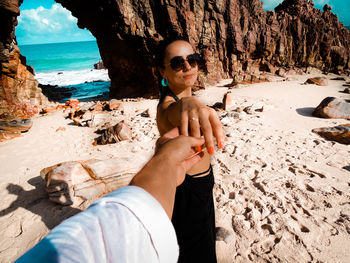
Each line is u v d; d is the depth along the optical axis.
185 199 1.50
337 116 8.77
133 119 10.94
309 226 3.34
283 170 5.05
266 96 13.21
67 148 8.19
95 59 78.44
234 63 19.94
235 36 18.91
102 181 4.52
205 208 1.54
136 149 7.34
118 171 4.64
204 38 17.67
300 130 7.75
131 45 16.02
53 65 66.44
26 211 4.27
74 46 170.88
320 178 4.65
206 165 1.56
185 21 15.75
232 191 4.36
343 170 4.96
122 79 18.23
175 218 1.53
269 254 2.93
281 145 6.52
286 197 4.03
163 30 15.80
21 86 14.83
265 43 20.23
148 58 15.57
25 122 10.75
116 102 13.64
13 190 5.19
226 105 10.95
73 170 4.50
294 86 15.71
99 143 8.35
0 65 12.97
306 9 23.05
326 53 22.08
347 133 6.62
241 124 8.63
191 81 1.52
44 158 7.43
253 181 4.67
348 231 3.21
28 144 8.87
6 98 13.55
